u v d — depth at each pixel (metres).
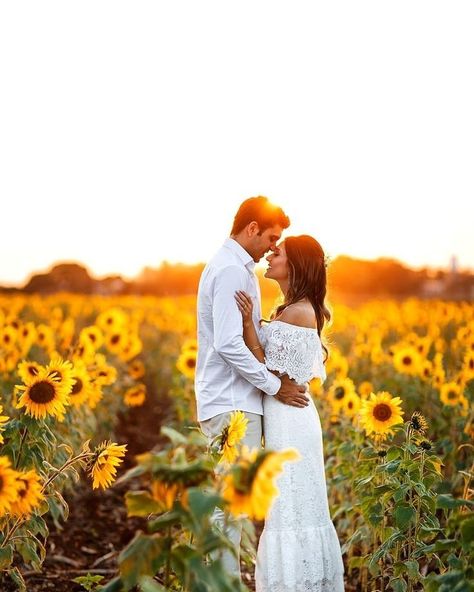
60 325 14.08
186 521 2.63
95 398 5.98
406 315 19.59
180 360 8.71
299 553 4.27
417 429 4.31
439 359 8.41
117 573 5.52
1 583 5.00
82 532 6.45
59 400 4.41
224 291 4.41
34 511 4.14
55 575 5.37
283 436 4.39
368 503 4.35
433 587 3.16
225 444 3.68
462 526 3.11
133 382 11.00
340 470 5.41
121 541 6.34
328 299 4.70
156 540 2.73
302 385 4.45
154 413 12.05
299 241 4.54
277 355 4.38
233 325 4.38
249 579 5.34
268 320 4.71
